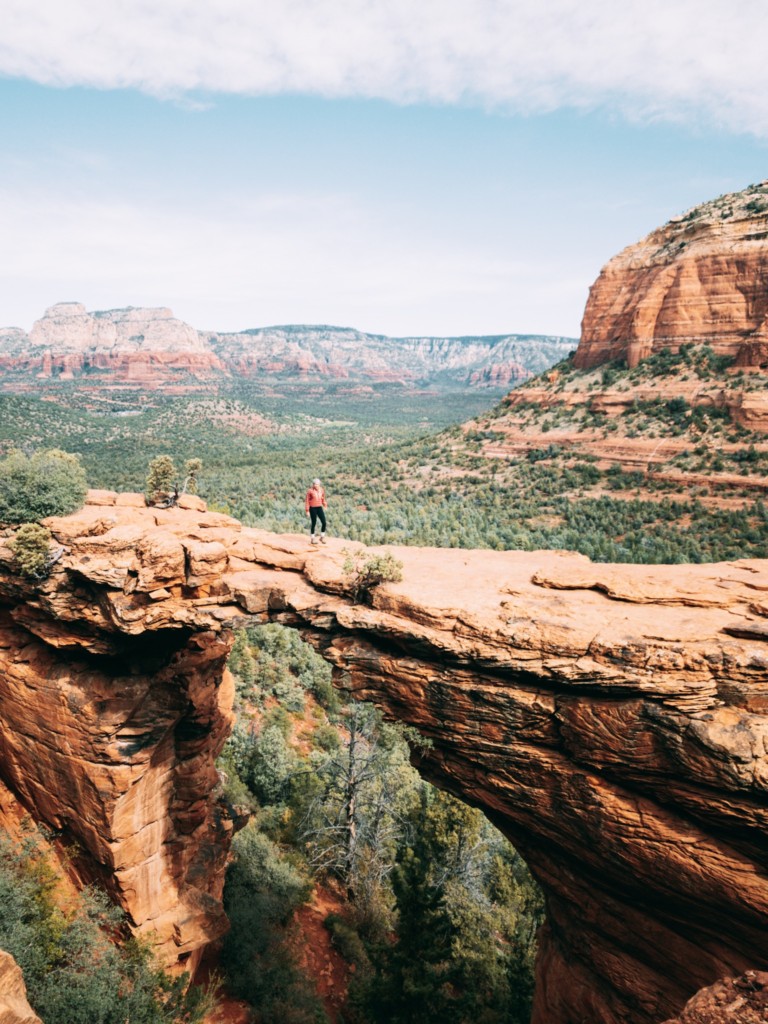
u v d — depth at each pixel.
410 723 15.82
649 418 106.75
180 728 21.11
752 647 12.25
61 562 18.31
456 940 24.30
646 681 12.41
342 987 23.16
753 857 11.84
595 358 137.00
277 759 33.69
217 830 24.06
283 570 19.42
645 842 12.77
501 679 14.28
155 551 17.64
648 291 121.25
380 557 16.98
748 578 15.37
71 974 15.86
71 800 19.66
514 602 15.17
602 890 14.44
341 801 31.72
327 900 27.78
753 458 85.94
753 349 100.38
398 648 15.88
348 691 16.58
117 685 19.14
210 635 19.69
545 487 102.31
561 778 13.81
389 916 26.88
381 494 115.19
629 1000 14.49
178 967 20.25
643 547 71.50
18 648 20.19
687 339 114.75
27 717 19.83
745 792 11.35
